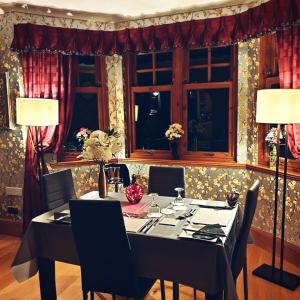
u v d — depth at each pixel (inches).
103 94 186.1
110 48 175.2
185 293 113.1
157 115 184.5
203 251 80.0
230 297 77.5
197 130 176.4
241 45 158.1
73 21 172.1
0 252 150.6
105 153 111.2
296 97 105.0
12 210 171.0
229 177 163.5
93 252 84.9
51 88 165.9
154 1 153.4
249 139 159.6
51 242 96.7
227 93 167.9
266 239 147.6
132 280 83.8
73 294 114.1
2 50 161.8
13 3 153.6
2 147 168.4
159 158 184.5
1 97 163.6
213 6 157.9
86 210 81.2
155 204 105.6
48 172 164.9
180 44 162.4
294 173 133.3
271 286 117.3
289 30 126.9
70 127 176.6
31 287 120.1
